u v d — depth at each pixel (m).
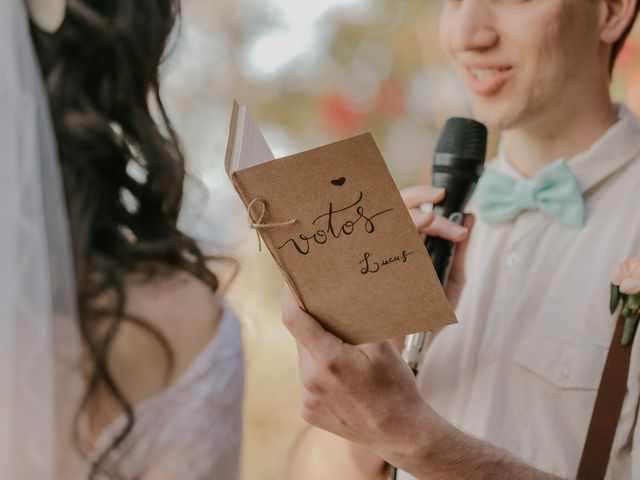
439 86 3.54
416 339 1.75
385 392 1.52
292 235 1.26
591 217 1.87
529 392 1.82
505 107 1.86
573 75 1.84
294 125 4.35
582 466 1.69
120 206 1.31
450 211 1.79
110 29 1.29
